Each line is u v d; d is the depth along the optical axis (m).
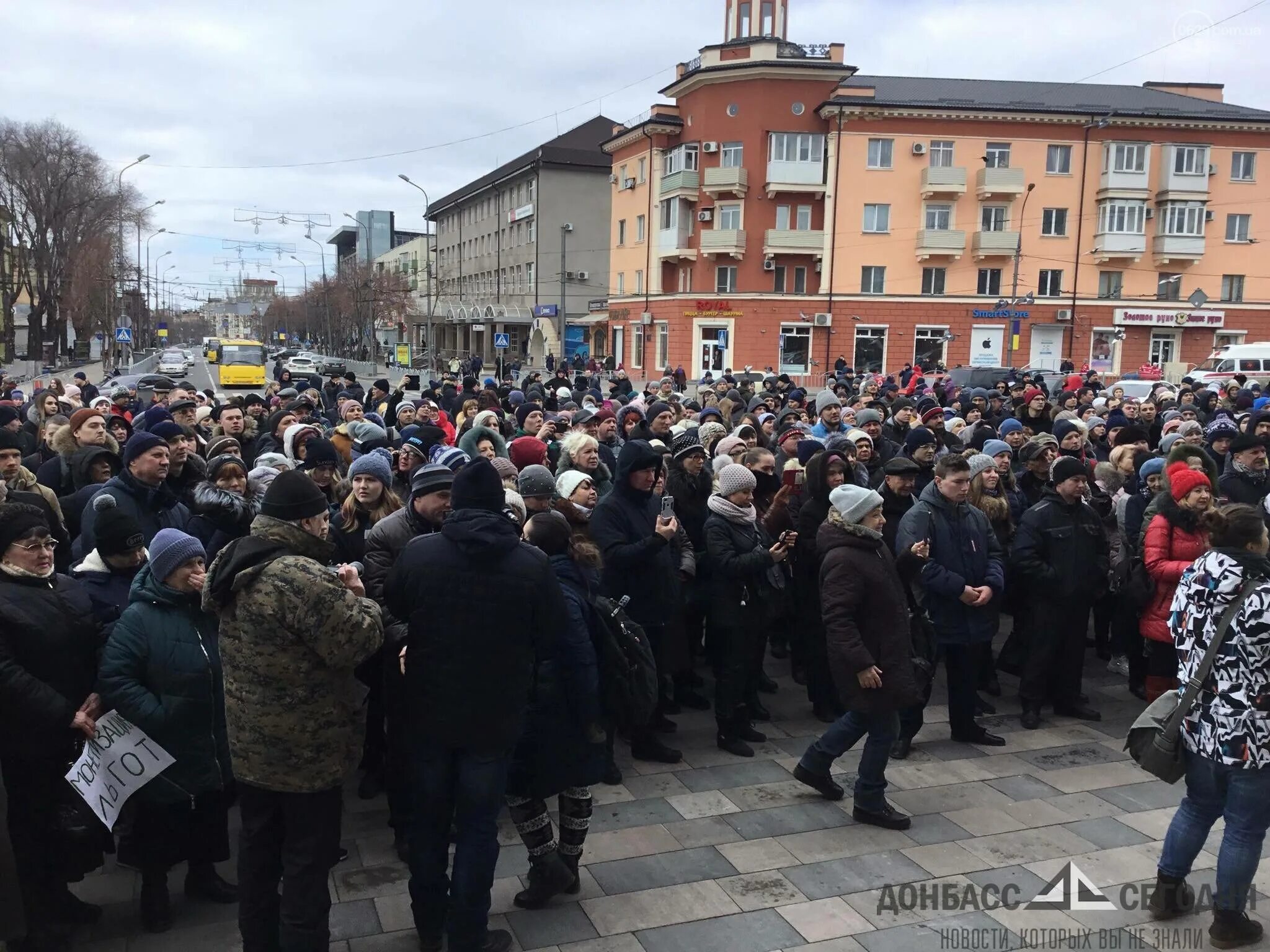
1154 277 42.84
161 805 3.70
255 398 11.40
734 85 41.84
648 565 5.43
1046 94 45.44
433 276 85.44
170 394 11.05
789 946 3.68
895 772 5.42
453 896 3.45
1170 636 5.86
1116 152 41.56
